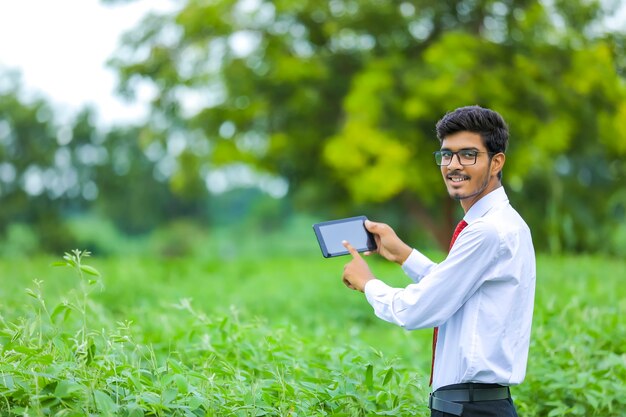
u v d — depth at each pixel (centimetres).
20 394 339
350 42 2030
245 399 376
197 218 4622
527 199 2184
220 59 2041
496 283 309
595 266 1080
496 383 308
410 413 409
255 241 4519
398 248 353
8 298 667
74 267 382
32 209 3653
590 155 2278
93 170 3866
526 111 1858
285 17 2017
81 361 361
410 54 2011
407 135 1805
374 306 322
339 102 2027
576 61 1864
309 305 977
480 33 1992
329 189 2283
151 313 667
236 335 512
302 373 468
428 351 709
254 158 2073
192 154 2178
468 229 308
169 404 350
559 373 517
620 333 600
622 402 491
